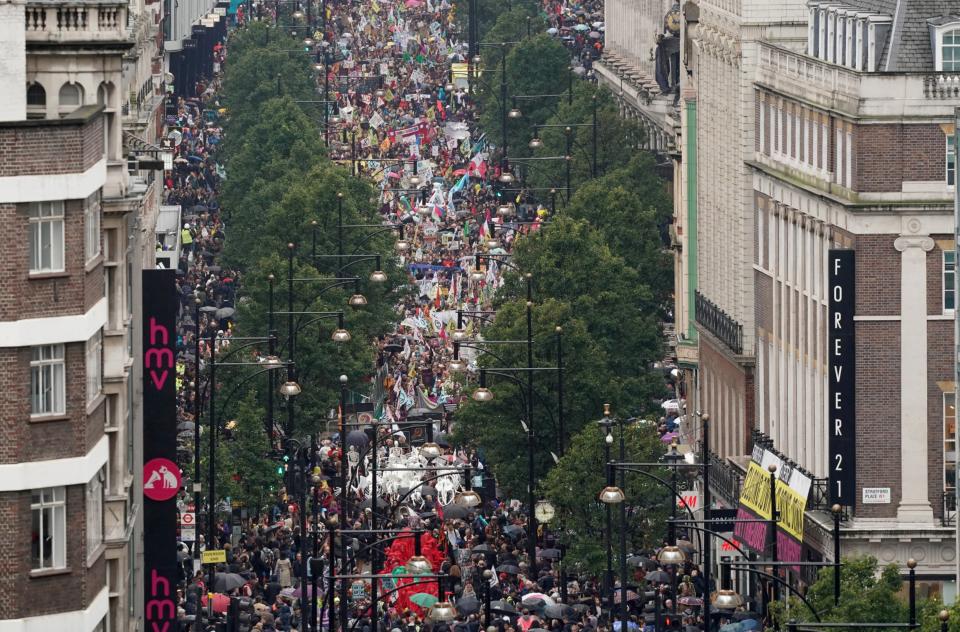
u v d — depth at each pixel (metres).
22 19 152.62
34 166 143.62
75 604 147.12
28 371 144.62
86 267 148.75
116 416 173.62
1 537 144.12
